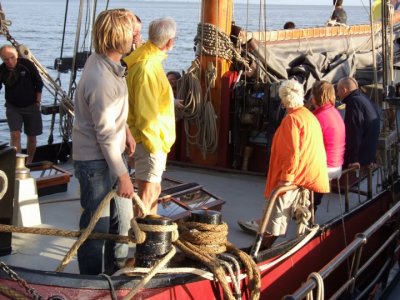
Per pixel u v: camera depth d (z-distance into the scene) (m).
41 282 3.01
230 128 6.71
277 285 4.17
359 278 5.80
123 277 3.17
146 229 3.30
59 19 94.88
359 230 5.47
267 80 6.67
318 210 5.73
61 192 5.49
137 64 4.09
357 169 5.48
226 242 3.71
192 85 6.50
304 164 4.24
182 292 3.37
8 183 3.65
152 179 4.24
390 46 6.34
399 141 6.41
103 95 3.24
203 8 6.58
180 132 6.89
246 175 6.65
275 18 145.88
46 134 13.84
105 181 3.44
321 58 7.34
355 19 124.44
